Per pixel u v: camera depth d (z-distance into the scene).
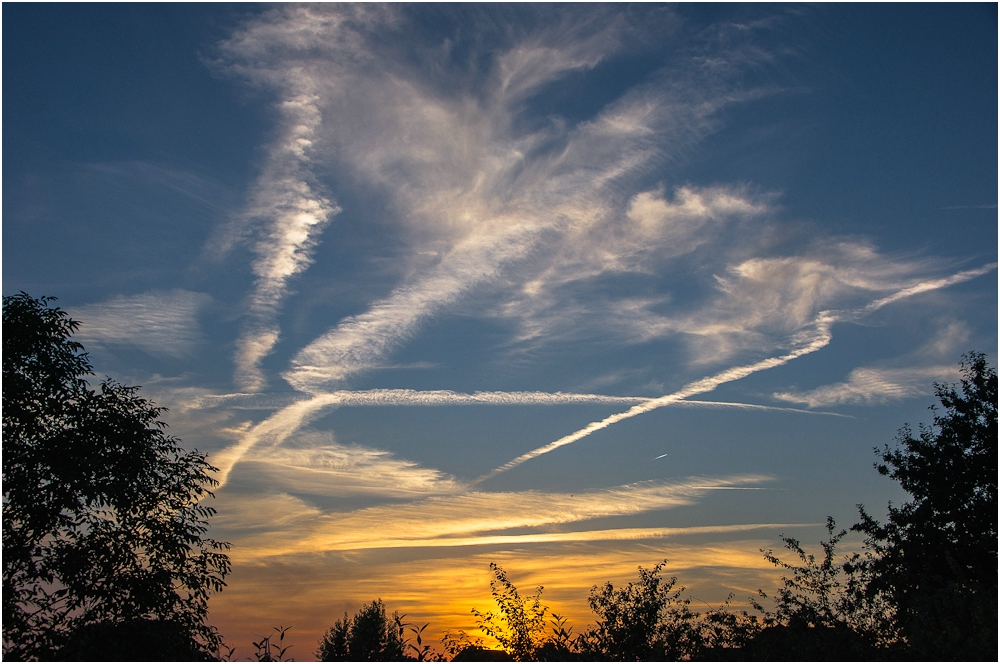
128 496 16.38
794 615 13.27
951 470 21.81
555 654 12.02
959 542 19.83
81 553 15.62
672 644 12.75
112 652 14.61
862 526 20.77
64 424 16.67
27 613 14.83
